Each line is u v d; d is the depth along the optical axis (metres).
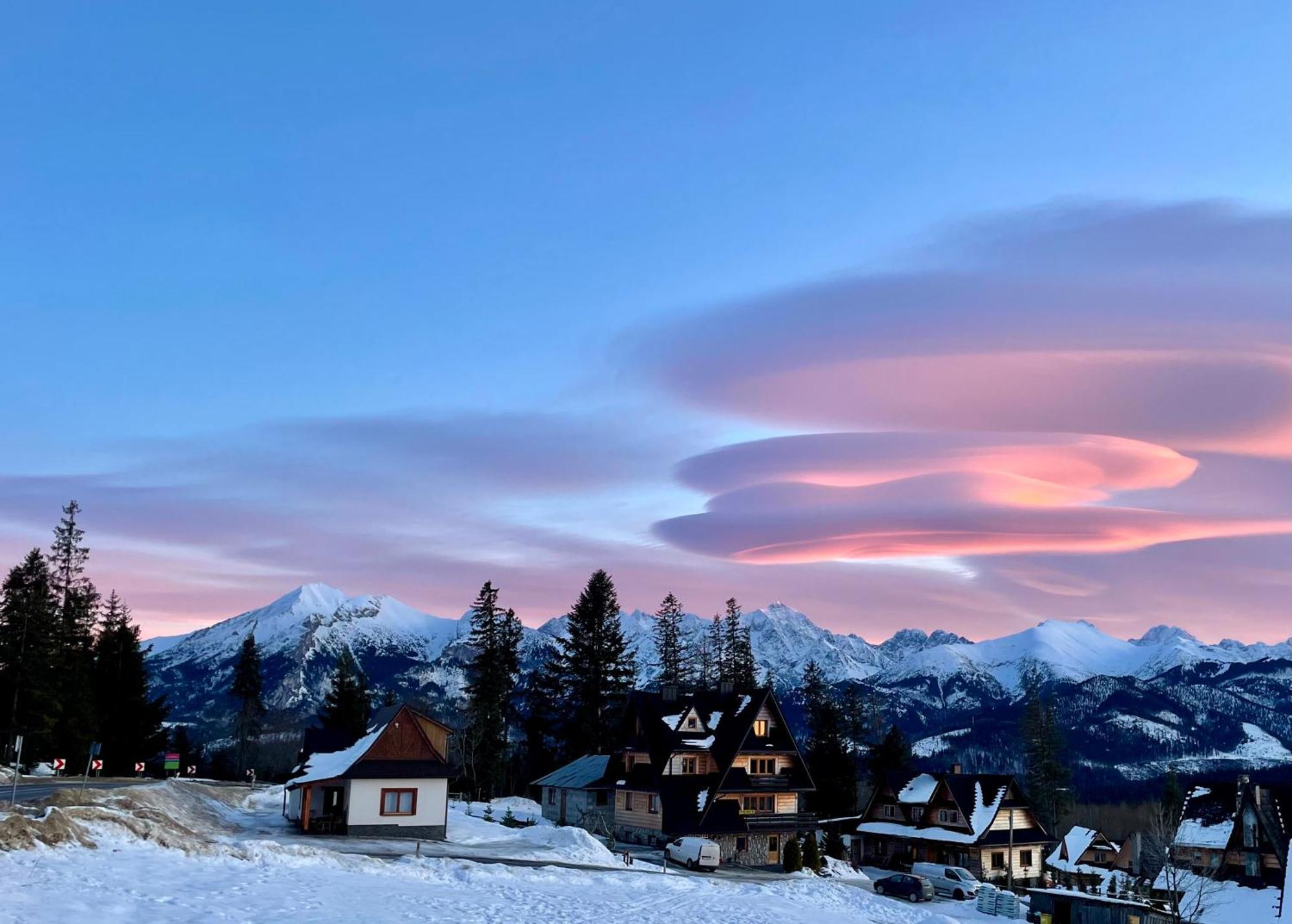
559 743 113.81
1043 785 136.00
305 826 60.22
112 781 81.06
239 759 132.25
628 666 114.44
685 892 49.34
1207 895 68.12
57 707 91.12
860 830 100.12
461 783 108.12
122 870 35.94
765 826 73.44
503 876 46.78
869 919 50.91
